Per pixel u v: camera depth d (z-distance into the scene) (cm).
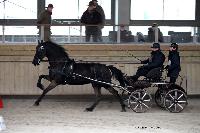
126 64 1453
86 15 1477
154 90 1432
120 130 1022
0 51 1448
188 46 1482
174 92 1245
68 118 1152
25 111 1242
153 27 1490
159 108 1312
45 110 1261
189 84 1477
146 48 1473
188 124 1097
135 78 1245
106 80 1242
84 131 1008
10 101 1419
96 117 1169
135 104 1255
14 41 1457
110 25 1473
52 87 1284
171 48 1268
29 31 1455
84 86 1456
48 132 995
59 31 1462
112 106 1344
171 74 1258
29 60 1452
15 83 1449
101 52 1468
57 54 1265
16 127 1040
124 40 1484
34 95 1487
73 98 1495
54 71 1260
